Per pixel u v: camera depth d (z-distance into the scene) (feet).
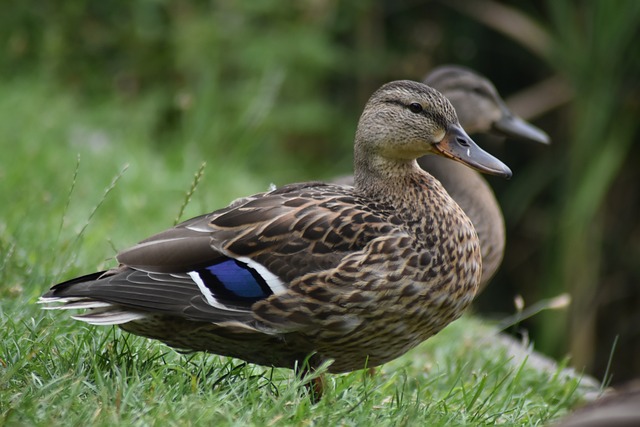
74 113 56.34
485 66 70.18
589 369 57.62
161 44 65.41
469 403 23.89
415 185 23.95
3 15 64.39
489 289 66.69
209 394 20.58
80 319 21.08
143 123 59.06
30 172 42.01
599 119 57.36
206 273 21.65
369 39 70.79
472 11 62.90
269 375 24.29
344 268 21.54
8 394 19.83
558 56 59.47
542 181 62.80
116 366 21.57
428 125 24.66
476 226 33.78
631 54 58.23
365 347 22.43
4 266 27.14
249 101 60.39
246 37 64.39
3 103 52.37
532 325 65.00
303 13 66.39
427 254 22.33
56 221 35.47
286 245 21.81
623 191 64.28
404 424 20.38
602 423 16.47
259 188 51.70
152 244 21.91
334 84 72.59
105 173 44.19
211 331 21.84
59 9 65.21
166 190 44.68
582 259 57.06
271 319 21.57
